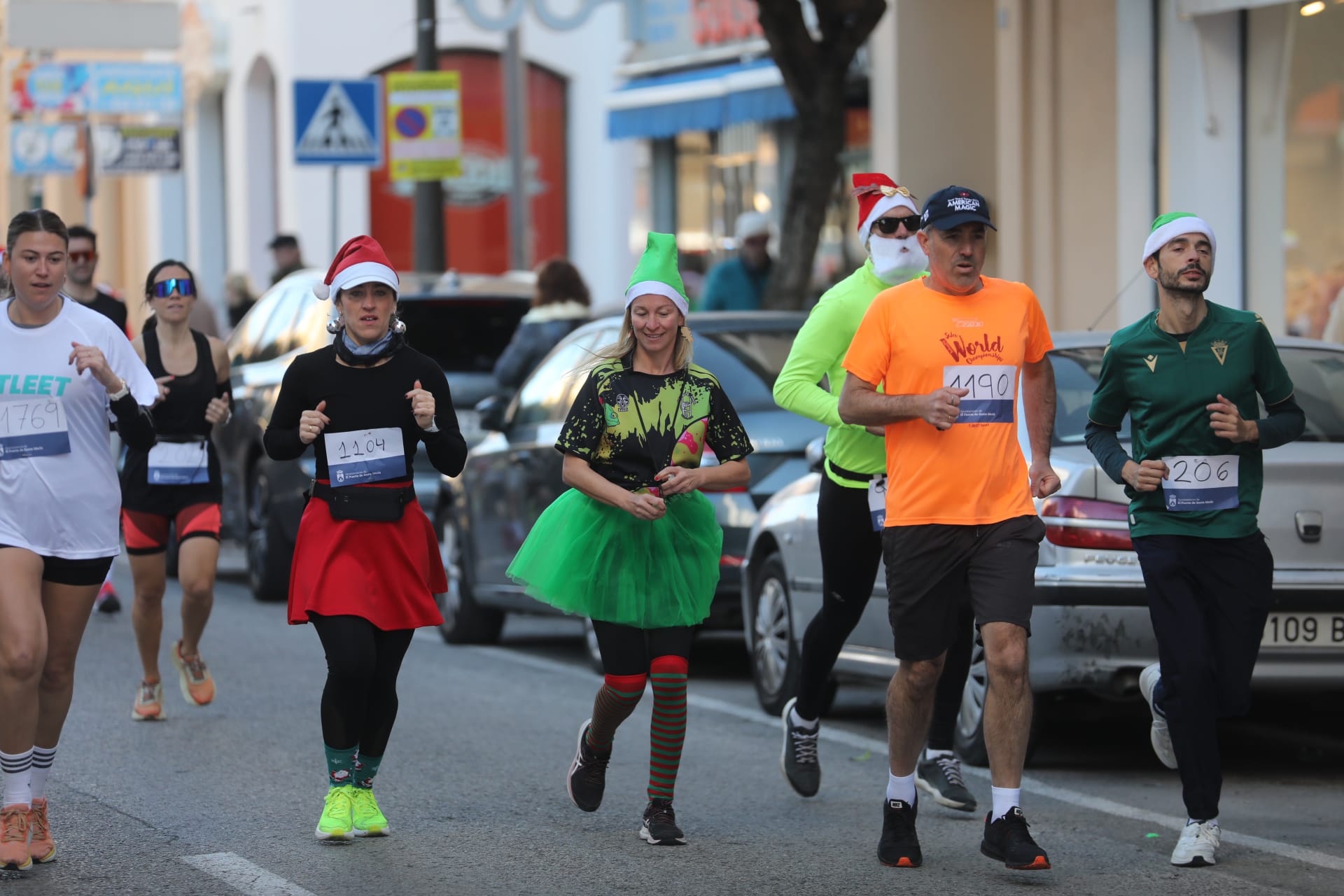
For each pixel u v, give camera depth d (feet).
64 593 70.38
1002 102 173.99
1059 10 166.71
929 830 76.79
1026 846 67.21
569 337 128.36
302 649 130.41
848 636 82.43
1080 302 166.50
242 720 101.86
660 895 65.92
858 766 90.63
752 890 66.54
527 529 124.98
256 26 324.80
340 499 72.90
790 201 162.20
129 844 73.36
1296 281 151.33
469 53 319.27
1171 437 71.41
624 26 264.52
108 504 70.79
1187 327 71.67
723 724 102.83
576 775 77.51
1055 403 72.54
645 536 74.18
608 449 74.38
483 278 169.37
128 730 98.63
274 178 337.31
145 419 71.00
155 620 101.45
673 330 74.74
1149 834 75.31
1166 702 71.10
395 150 195.93
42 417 69.21
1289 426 71.51
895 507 69.46
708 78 241.35
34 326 69.97
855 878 68.39
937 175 200.03
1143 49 159.22
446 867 69.77
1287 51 150.61
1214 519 71.31
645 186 275.18
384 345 73.31
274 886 66.85
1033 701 85.76
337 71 309.42
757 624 106.83
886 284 78.79
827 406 76.54
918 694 70.08
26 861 68.28
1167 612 71.26
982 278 70.18
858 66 208.44
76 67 292.20
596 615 73.92
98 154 275.80
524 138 222.07
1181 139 156.25
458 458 74.64
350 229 309.01
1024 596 67.97
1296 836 75.05
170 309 101.76
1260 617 71.87
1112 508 82.58
